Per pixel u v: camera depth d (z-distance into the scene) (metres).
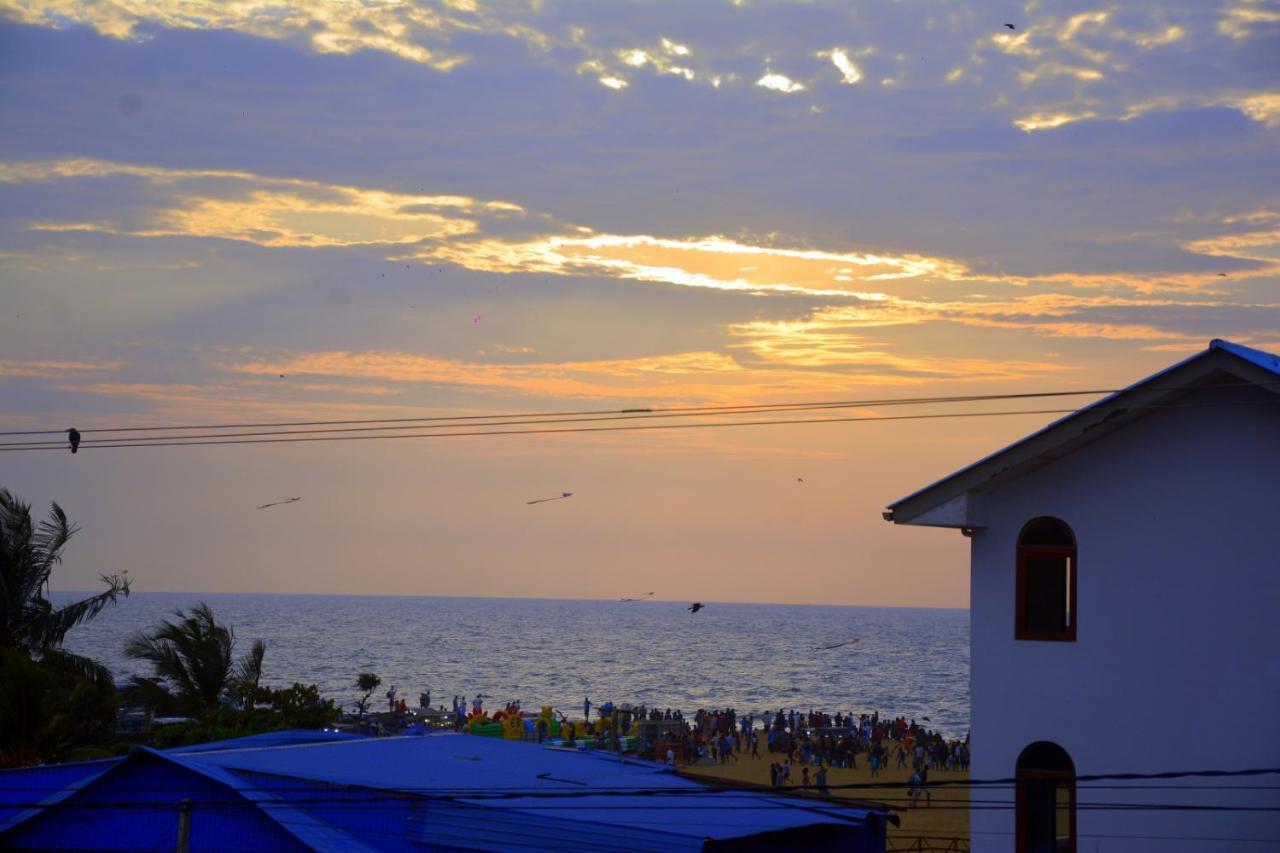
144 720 49.62
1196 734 21.44
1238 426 21.59
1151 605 22.02
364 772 22.64
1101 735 22.14
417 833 20.36
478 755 25.61
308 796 21.08
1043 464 23.09
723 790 22.97
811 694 153.62
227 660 48.38
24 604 44.72
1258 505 21.34
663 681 169.62
